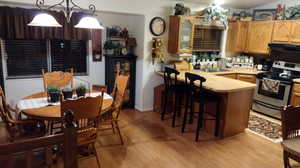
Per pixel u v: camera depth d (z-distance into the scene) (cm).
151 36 421
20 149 121
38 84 391
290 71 445
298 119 208
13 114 363
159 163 271
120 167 260
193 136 347
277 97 423
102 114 270
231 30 517
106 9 362
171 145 316
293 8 437
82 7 342
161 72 434
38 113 232
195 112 370
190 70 464
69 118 132
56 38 373
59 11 359
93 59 433
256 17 508
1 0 296
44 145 126
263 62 520
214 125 355
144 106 453
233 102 333
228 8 518
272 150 310
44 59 392
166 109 438
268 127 386
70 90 274
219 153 298
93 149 253
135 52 449
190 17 418
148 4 401
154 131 360
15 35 341
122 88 316
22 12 339
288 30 441
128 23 455
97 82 448
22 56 373
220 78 380
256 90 460
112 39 437
